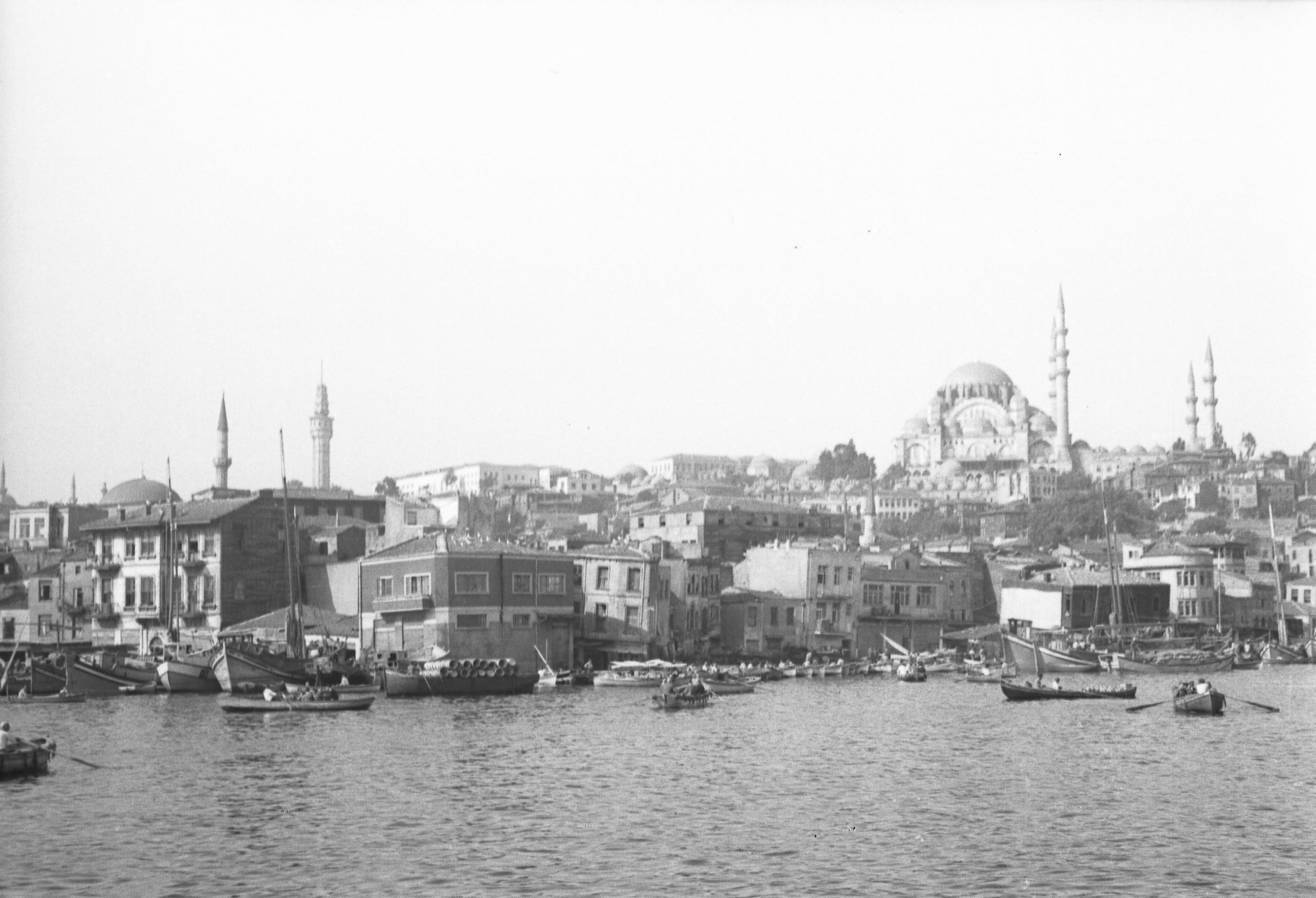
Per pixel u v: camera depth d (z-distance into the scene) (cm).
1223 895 5638
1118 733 9944
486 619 14400
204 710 11406
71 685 12656
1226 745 9319
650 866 6022
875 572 18712
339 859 6119
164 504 16850
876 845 6369
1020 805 7212
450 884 5762
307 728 10100
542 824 6756
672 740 9512
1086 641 17962
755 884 5766
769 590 18075
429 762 8494
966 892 5669
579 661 15488
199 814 6956
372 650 14238
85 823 6762
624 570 15825
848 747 9231
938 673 16612
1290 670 17725
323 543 16625
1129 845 6375
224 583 15462
